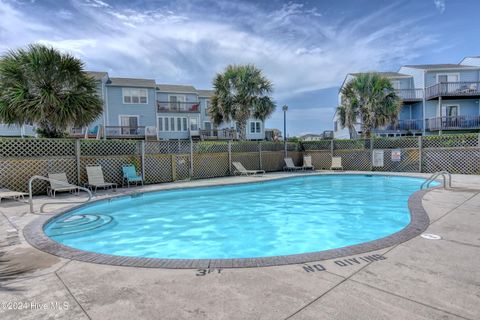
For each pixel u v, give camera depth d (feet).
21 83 33.71
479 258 10.96
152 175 39.60
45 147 31.19
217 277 9.69
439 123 69.10
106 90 83.05
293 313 7.43
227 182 39.17
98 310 7.73
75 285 9.25
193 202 30.17
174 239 18.44
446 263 10.50
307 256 11.34
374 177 47.21
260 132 106.63
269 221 22.77
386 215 24.13
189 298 8.32
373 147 53.06
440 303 7.80
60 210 21.86
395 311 7.43
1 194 25.11
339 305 7.78
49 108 33.96
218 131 91.56
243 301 8.09
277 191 36.78
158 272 10.17
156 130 83.61
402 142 50.34
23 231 15.80
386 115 55.77
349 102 57.67
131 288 9.00
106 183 33.42
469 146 44.04
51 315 7.51
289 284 9.07
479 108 73.56
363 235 18.93
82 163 33.42
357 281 9.18
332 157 56.39
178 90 98.22
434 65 82.43
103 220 22.66
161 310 7.69
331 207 27.55
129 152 37.65
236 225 21.66
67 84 36.09
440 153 46.34
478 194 25.41
